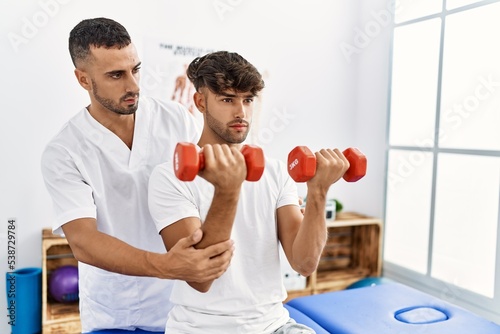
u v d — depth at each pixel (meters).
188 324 1.04
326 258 3.12
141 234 1.38
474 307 2.42
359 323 1.55
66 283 2.32
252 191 1.08
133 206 1.35
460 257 2.50
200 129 1.49
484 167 2.35
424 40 2.66
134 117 1.36
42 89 2.37
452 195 2.53
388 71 2.91
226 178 0.77
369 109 3.07
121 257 0.98
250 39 2.81
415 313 1.66
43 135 2.39
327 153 0.96
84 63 1.16
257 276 1.07
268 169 1.13
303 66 2.97
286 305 1.75
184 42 2.62
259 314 1.06
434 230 2.65
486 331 1.49
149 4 2.53
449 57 2.51
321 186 0.96
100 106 1.26
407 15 2.77
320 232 1.01
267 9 2.84
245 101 1.07
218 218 0.83
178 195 1.04
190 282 0.96
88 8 2.42
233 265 1.04
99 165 1.29
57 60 2.38
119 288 1.41
